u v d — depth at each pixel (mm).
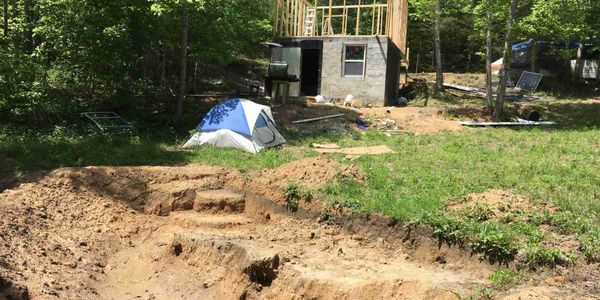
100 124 13898
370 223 8359
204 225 9094
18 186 9406
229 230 9039
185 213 9680
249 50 27234
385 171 10180
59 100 14445
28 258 7125
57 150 11602
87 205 9367
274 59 20109
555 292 5500
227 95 19578
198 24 16000
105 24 14266
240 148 12719
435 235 7555
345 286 6523
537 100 22125
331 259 7602
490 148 12820
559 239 6840
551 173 9742
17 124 13664
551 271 6242
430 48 35312
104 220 9125
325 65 19469
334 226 8719
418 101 21266
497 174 9719
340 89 19312
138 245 8672
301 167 10195
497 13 19266
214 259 7645
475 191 8828
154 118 15367
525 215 7582
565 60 26109
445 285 6301
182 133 14414
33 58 15047
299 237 8562
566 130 15680
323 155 12094
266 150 12609
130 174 10258
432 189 9055
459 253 7262
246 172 10656
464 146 13117
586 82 24938
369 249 8016
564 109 19766
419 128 16062
